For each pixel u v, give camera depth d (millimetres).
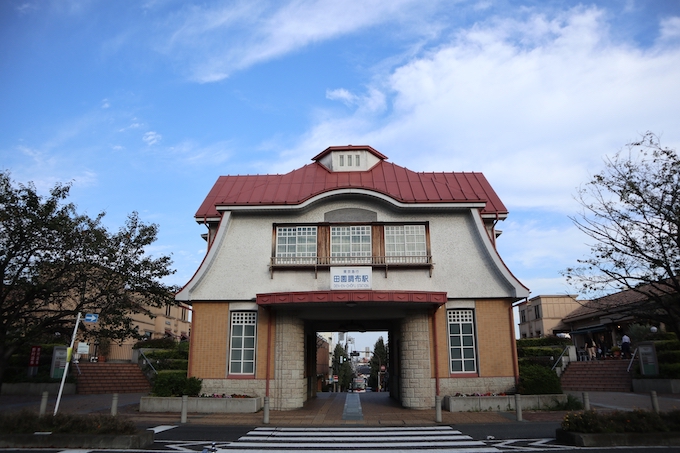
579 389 25016
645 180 13555
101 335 20797
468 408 18156
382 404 21531
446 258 20609
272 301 18797
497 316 20047
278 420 16797
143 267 21766
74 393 24766
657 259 12875
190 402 18344
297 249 20969
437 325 19984
